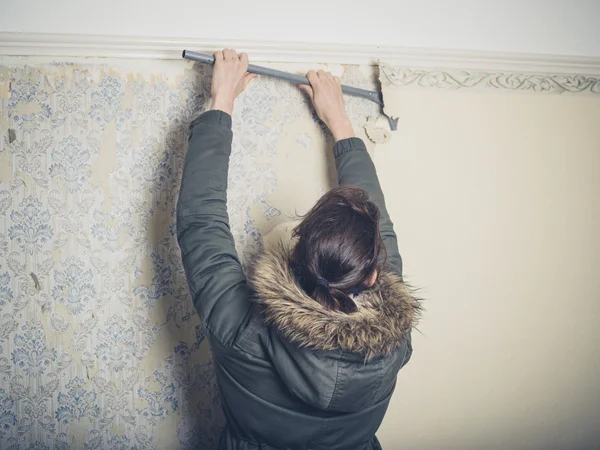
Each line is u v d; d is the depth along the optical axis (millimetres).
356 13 1748
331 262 883
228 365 1034
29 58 1545
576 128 1917
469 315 1851
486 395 1876
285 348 955
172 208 1624
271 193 1686
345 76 1735
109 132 1587
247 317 1011
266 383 1008
